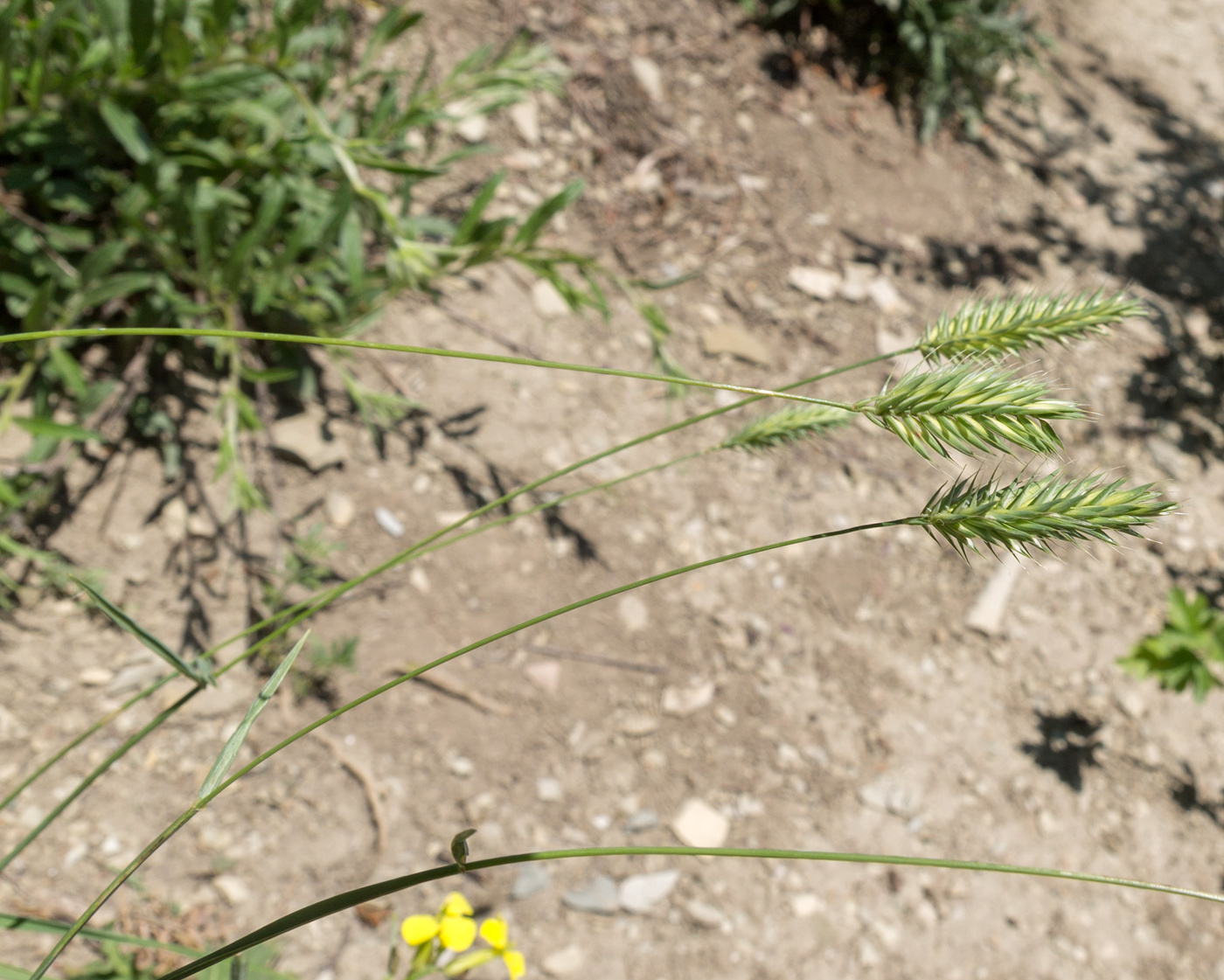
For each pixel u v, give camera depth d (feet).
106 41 2.05
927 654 3.01
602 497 2.91
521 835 2.38
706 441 3.15
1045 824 2.81
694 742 2.64
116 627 2.27
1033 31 4.75
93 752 2.15
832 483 3.23
